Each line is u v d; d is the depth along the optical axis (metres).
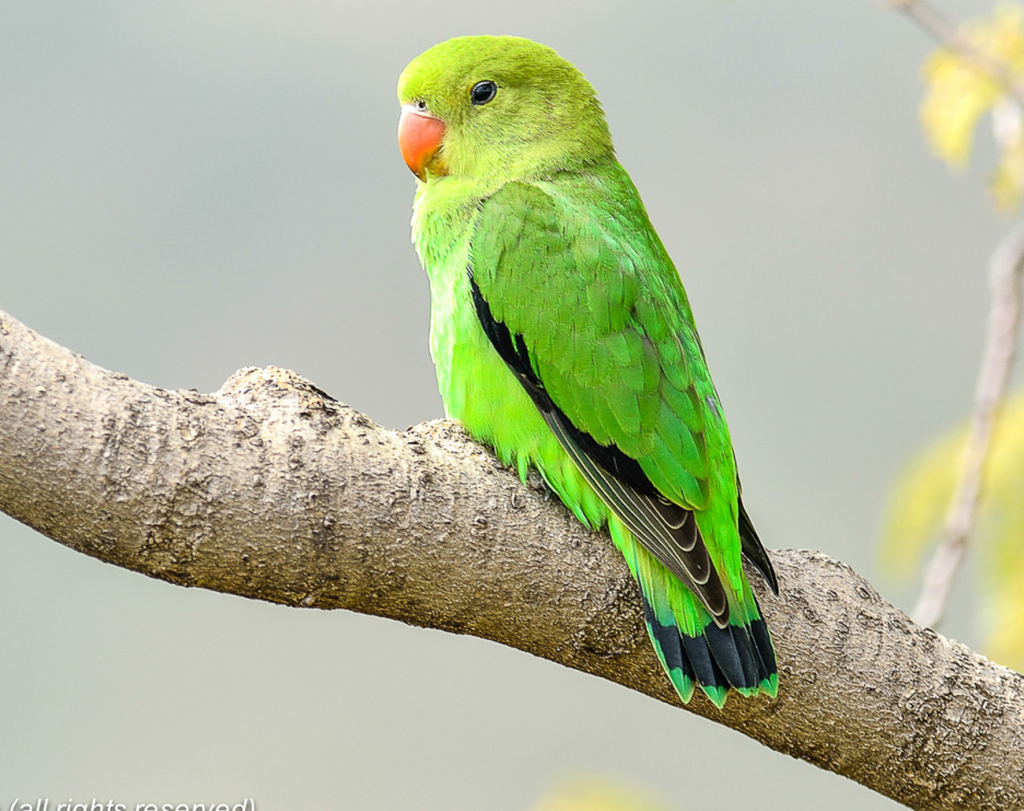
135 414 5.66
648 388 7.59
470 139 8.88
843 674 6.78
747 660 6.63
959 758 6.80
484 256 7.96
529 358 7.71
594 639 6.77
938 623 8.80
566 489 7.62
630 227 8.56
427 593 6.34
